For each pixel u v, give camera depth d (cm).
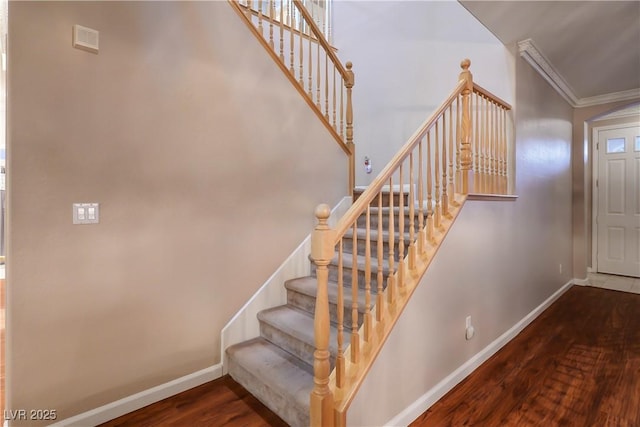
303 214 276
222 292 227
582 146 475
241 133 235
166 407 192
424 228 225
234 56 231
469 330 235
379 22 401
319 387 144
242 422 179
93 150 173
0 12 221
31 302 157
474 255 245
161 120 197
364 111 411
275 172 256
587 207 514
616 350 272
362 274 235
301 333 205
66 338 167
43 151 159
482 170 267
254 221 244
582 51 330
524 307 327
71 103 166
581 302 403
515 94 309
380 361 165
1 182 412
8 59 150
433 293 203
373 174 400
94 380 176
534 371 238
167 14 199
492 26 284
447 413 190
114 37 179
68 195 166
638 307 384
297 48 346
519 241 317
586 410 193
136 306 190
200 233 215
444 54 348
